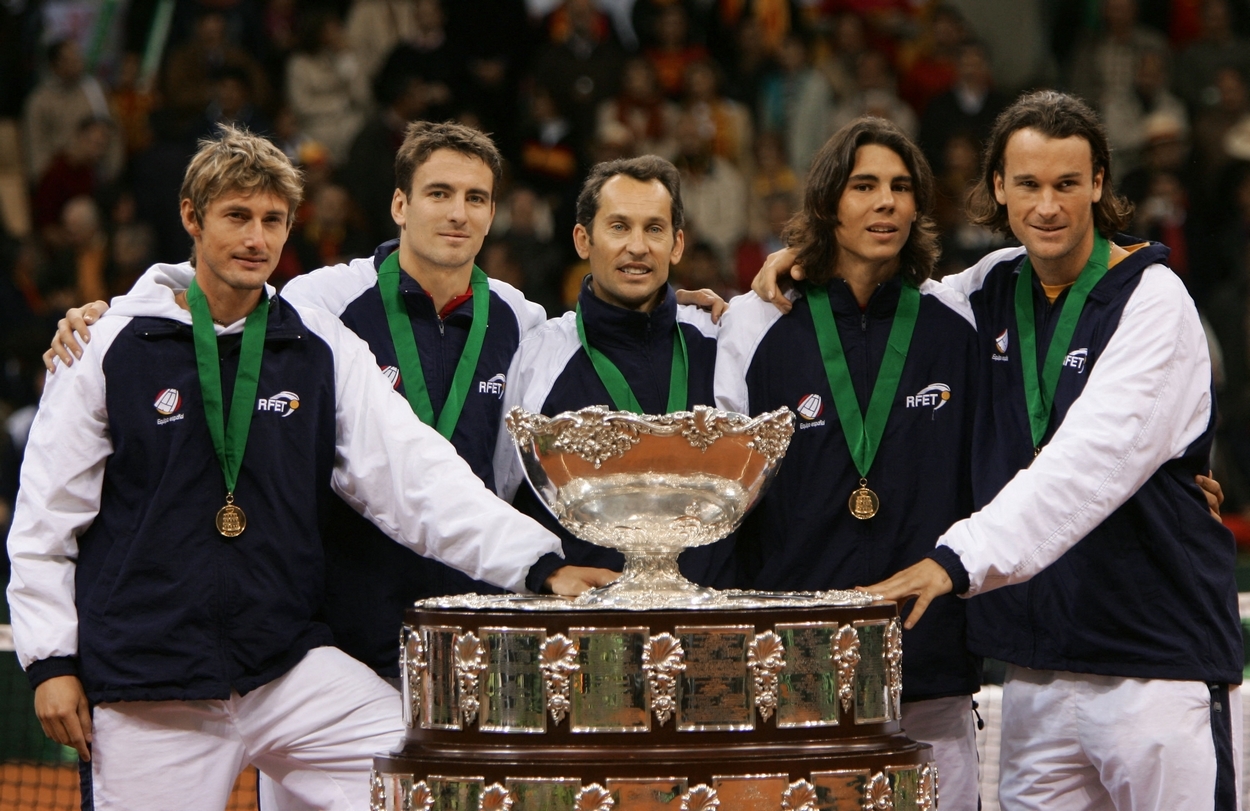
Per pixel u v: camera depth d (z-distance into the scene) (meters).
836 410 10.37
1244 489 24.20
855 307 10.54
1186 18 31.00
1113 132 28.98
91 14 31.98
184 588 9.44
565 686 7.75
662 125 28.50
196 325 9.64
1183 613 9.82
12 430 21.95
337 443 9.95
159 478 9.53
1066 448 9.34
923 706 10.52
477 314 10.89
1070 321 10.09
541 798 7.62
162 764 9.46
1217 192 27.33
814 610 7.89
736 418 8.05
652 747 7.70
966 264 25.48
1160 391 9.58
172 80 27.55
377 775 8.28
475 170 10.61
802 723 7.86
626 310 10.58
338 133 28.81
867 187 10.28
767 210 27.72
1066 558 9.94
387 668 10.37
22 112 31.00
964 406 10.52
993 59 30.36
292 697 9.69
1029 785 10.34
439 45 29.05
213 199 9.47
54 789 14.33
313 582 9.84
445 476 9.58
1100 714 9.90
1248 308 24.83
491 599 8.48
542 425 8.14
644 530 8.30
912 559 10.29
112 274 26.38
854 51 30.25
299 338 9.84
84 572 9.62
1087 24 30.66
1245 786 13.38
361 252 26.34
